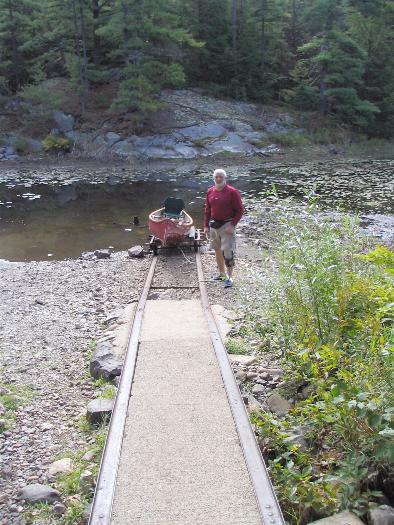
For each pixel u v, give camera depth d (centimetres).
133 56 3500
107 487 397
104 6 4166
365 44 4719
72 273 1161
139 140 3497
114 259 1272
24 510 425
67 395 614
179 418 491
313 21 4284
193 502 386
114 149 3431
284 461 450
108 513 372
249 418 482
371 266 618
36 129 3550
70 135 3516
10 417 565
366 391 411
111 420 481
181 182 2664
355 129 4372
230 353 670
